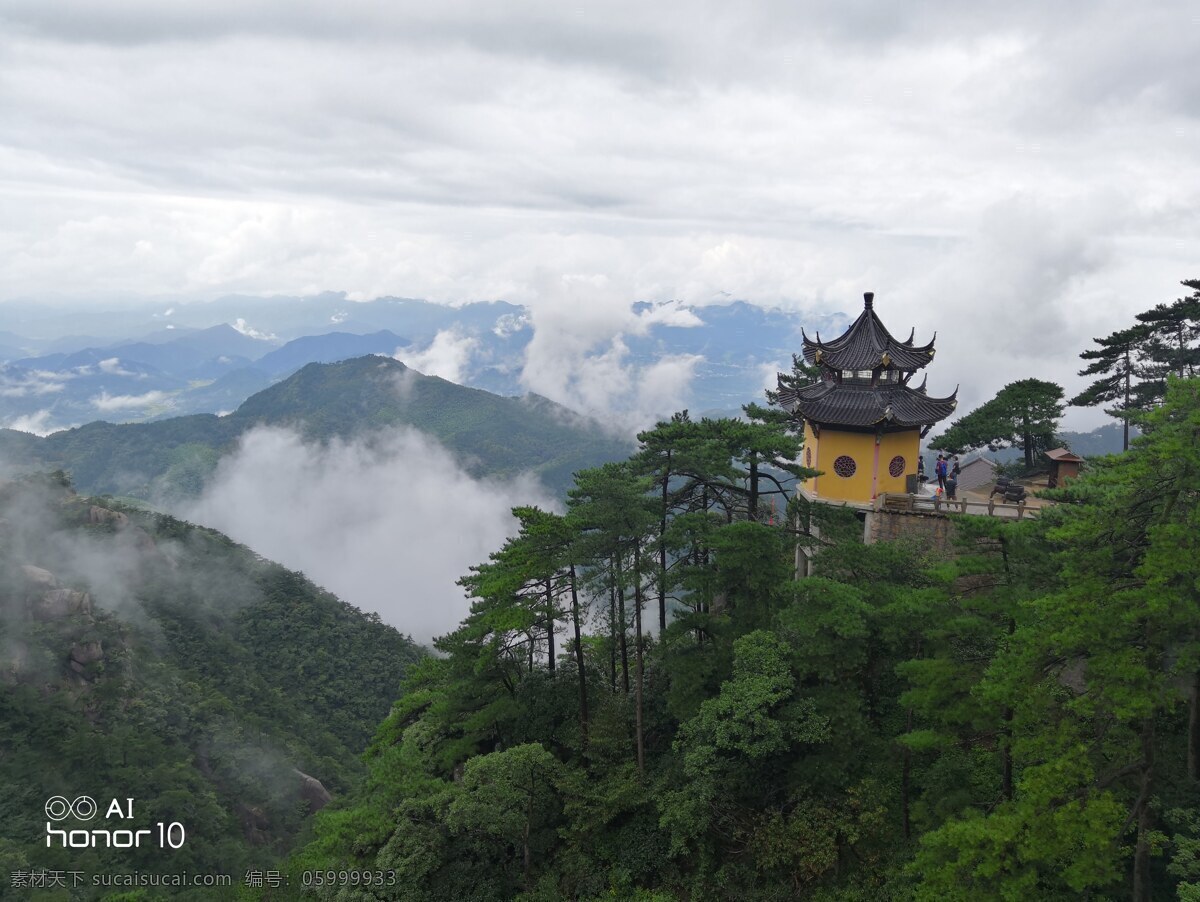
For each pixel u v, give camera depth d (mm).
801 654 27391
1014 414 53438
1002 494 40000
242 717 106188
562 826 32688
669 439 32688
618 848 31234
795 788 27938
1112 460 23859
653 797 30438
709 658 31375
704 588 31234
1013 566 23609
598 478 31422
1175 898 21234
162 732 93125
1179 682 23297
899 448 41969
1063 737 19156
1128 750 20797
